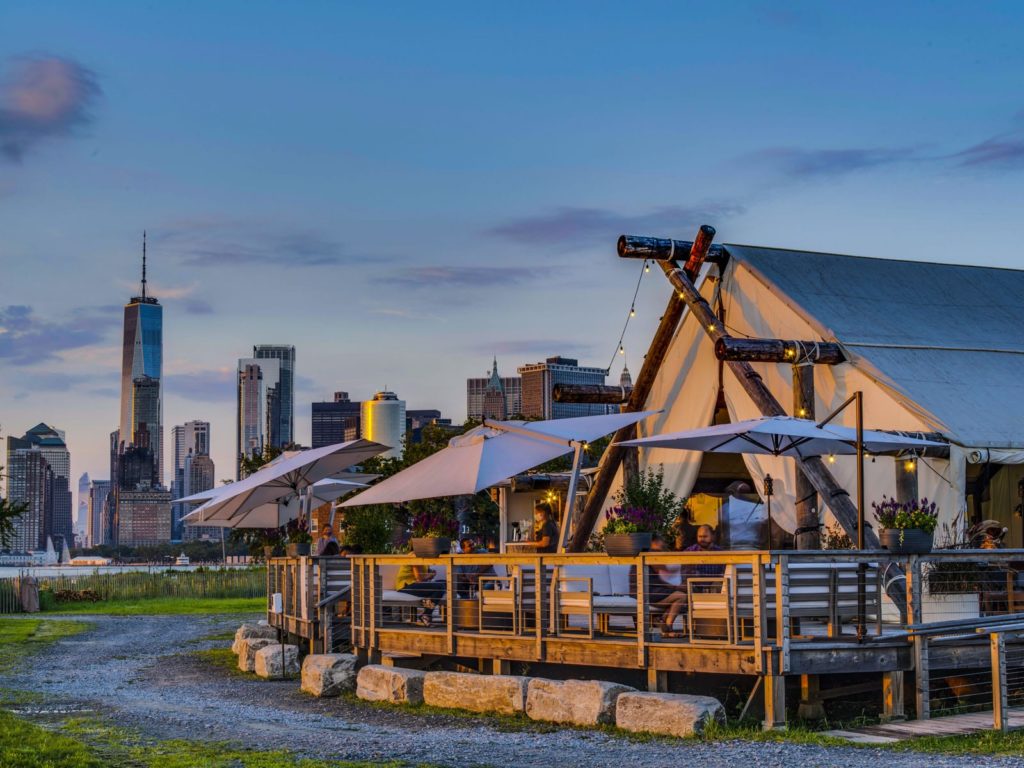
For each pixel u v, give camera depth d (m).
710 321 21.20
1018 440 18.39
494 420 18.55
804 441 17.14
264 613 40.09
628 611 14.48
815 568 13.27
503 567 17.20
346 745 12.28
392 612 18.20
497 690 14.23
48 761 10.77
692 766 10.65
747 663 12.84
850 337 20.53
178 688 18.25
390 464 53.47
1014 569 15.73
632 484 23.30
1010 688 15.02
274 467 22.94
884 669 13.38
